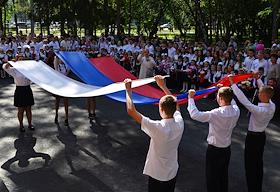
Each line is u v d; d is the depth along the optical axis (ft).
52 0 72.54
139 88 25.61
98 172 20.08
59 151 22.95
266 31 82.12
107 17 76.23
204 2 79.56
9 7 94.68
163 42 51.37
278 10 58.85
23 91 25.55
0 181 18.75
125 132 26.89
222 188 15.81
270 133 27.17
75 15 73.56
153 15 88.99
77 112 31.83
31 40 55.11
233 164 21.31
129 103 12.38
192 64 40.98
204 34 69.21
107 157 22.21
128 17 88.22
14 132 26.27
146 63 38.32
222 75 38.11
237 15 75.15
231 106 15.25
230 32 82.94
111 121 29.48
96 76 27.86
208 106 34.91
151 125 12.44
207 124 29.19
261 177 16.99
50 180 19.01
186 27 98.63
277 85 32.12
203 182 19.04
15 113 31.01
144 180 19.21
